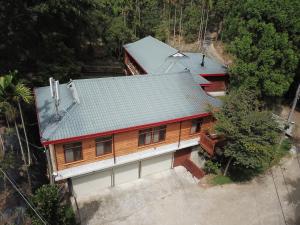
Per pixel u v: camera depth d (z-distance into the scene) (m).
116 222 20.36
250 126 21.23
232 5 44.81
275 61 29.09
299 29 27.88
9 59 25.92
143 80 23.00
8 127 22.08
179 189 23.61
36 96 22.31
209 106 22.66
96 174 21.75
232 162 26.14
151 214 21.17
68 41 34.47
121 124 19.73
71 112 19.31
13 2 24.34
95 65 47.88
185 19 59.06
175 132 22.91
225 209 21.98
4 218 16.23
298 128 33.78
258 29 29.31
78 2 30.22
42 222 15.82
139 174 24.09
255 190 24.12
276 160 27.67
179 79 24.44
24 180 19.22
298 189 24.64
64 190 22.08
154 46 38.81
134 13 52.34
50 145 18.34
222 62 46.81
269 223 21.08
